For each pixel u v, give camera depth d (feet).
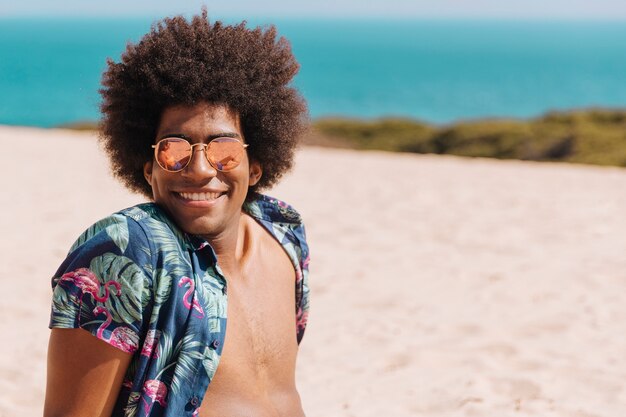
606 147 135.03
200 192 8.13
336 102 379.55
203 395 7.99
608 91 447.01
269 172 9.43
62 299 7.71
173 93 8.16
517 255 31.09
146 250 7.77
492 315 23.24
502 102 394.73
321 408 16.55
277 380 8.98
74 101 311.27
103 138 9.06
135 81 8.40
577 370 18.65
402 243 32.91
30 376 17.53
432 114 353.10
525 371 18.67
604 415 16.03
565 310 23.63
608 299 24.82
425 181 52.60
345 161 64.80
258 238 9.33
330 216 38.58
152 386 7.75
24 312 22.08
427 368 18.90
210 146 8.13
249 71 8.52
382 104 377.09
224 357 8.38
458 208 41.98
